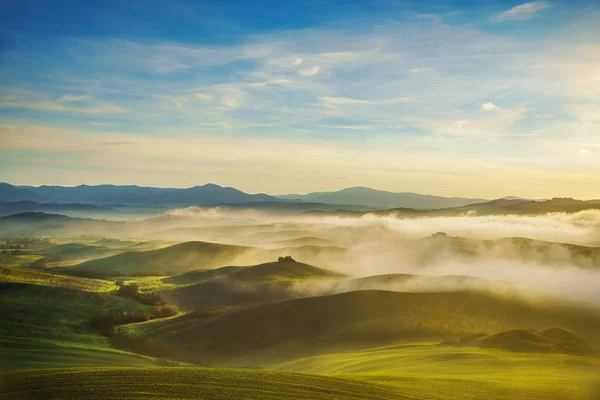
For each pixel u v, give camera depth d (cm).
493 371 6638
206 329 11794
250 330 11812
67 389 4572
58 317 12119
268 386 4859
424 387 5231
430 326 12031
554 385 5481
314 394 4684
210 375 5197
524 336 9088
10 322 11062
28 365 6781
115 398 4316
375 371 7075
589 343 11812
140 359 8394
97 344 10462
